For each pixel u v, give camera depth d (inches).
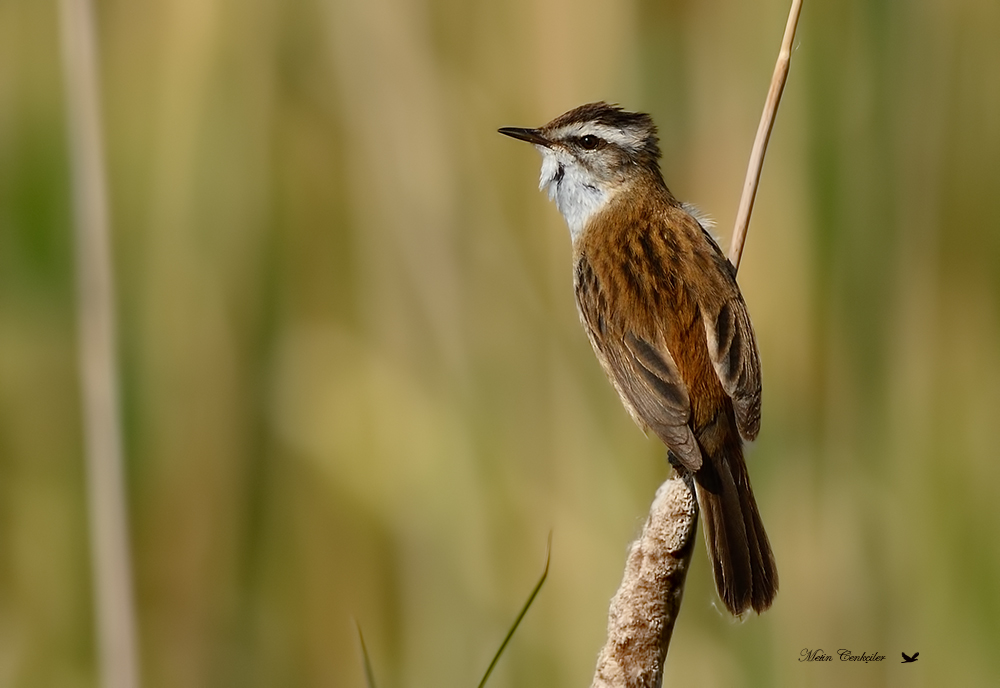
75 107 371.2
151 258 459.5
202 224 467.8
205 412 458.6
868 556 424.8
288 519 461.1
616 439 450.0
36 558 456.4
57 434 462.3
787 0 444.1
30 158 459.2
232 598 454.0
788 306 433.4
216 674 449.1
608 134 365.7
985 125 462.3
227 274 467.8
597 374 458.9
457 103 475.2
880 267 437.1
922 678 414.6
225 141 471.5
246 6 473.1
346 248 475.2
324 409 463.8
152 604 448.1
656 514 270.8
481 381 460.1
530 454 453.7
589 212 364.5
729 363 304.8
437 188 470.9
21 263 459.8
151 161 464.8
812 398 432.5
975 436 455.5
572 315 466.9
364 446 459.2
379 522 454.3
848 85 437.1
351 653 450.0
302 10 477.7
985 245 462.3
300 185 478.3
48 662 450.6
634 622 262.5
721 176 450.0
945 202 453.4
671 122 463.8
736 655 414.0
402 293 467.8
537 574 438.6
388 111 474.3
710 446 300.8
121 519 362.9
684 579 266.4
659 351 310.5
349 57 476.1
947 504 437.7
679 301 317.1
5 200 459.5
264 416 466.0
